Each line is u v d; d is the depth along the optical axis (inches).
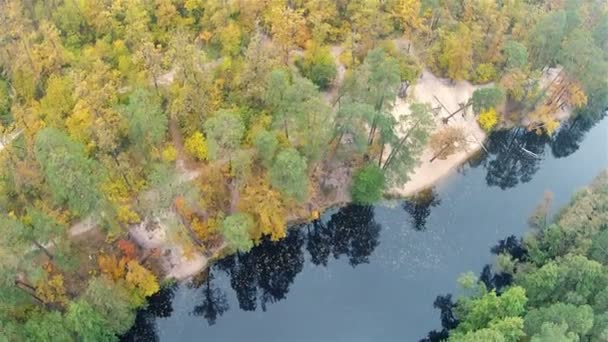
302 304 4067.4
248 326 3969.0
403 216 4431.6
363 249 4311.0
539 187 4813.0
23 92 4308.6
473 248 4318.4
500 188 4726.9
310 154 3912.4
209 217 3983.8
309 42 4675.2
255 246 4148.6
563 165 5029.5
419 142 3924.7
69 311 3228.3
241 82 4207.7
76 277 3681.1
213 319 3976.4
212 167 3961.6
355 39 4785.9
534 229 4377.5
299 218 4296.3
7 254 2989.7
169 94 4247.0
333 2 4928.6
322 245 4362.7
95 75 4128.9
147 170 3993.6
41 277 3265.3
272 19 4611.2
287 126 3890.3
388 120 3855.8
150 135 3868.1
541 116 4916.3
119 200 3838.6
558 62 4877.0
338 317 4010.8
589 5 5073.8
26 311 3371.1
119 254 3809.1
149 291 3690.9
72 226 3853.3
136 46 4522.6
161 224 3949.3
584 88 4766.2
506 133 4995.1
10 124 4180.6
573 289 3479.3
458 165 4736.7
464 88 5022.1
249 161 3693.4
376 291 4116.6
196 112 4119.1
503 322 3122.5
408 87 4943.4
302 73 4726.9
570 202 4192.9
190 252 3927.2
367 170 4099.4
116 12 4611.2
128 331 3816.4
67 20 4579.2
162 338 3873.0
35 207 3656.5
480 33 4835.1
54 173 3134.8
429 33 4970.5
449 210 4505.4
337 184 4394.7
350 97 4217.5
